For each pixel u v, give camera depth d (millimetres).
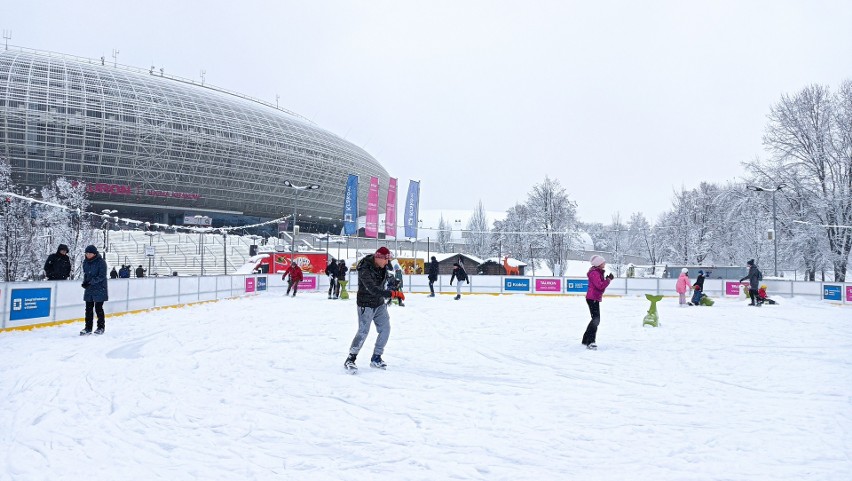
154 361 8445
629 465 3916
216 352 9414
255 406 5680
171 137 78562
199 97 87500
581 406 5684
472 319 15930
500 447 4336
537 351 9688
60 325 14383
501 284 32281
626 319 16250
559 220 59500
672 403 5816
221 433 4758
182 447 4375
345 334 12047
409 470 3844
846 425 4926
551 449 4285
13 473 3801
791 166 37031
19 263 36844
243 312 18250
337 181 100812
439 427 4906
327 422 5078
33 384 6785
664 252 59062
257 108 96812
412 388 6578
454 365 8219
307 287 33406
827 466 3869
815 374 7492
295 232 40625
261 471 3832
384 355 9180
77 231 41875
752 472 3760
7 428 4930
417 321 15250
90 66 82562
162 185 80250
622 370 7828
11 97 69250
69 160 72812
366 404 5773
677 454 4160
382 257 7707
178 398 6035
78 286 15336
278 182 91500
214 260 58781
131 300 18156
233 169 85375
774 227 33875
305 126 101125
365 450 4281
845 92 36219
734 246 47469
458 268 25469
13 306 12953
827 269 36969
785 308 21812
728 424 4980
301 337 11508
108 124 73750
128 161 76188
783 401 5902
